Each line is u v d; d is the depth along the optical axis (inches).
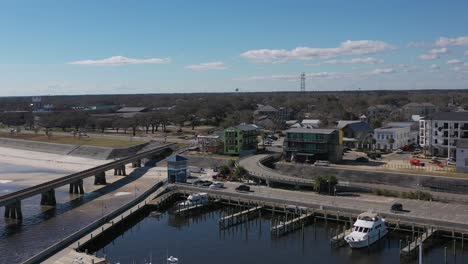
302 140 5698.8
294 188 4527.6
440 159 5565.9
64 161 7199.8
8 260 2824.8
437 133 5802.2
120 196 4549.7
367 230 3011.8
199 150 6865.2
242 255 2920.8
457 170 4670.3
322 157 5605.3
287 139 5816.9
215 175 5162.4
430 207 3624.5
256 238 3272.6
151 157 6968.5
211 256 2910.9
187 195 4473.4
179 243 3184.1
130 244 3169.3
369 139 6683.1
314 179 4490.7
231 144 6397.6
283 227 3353.8
